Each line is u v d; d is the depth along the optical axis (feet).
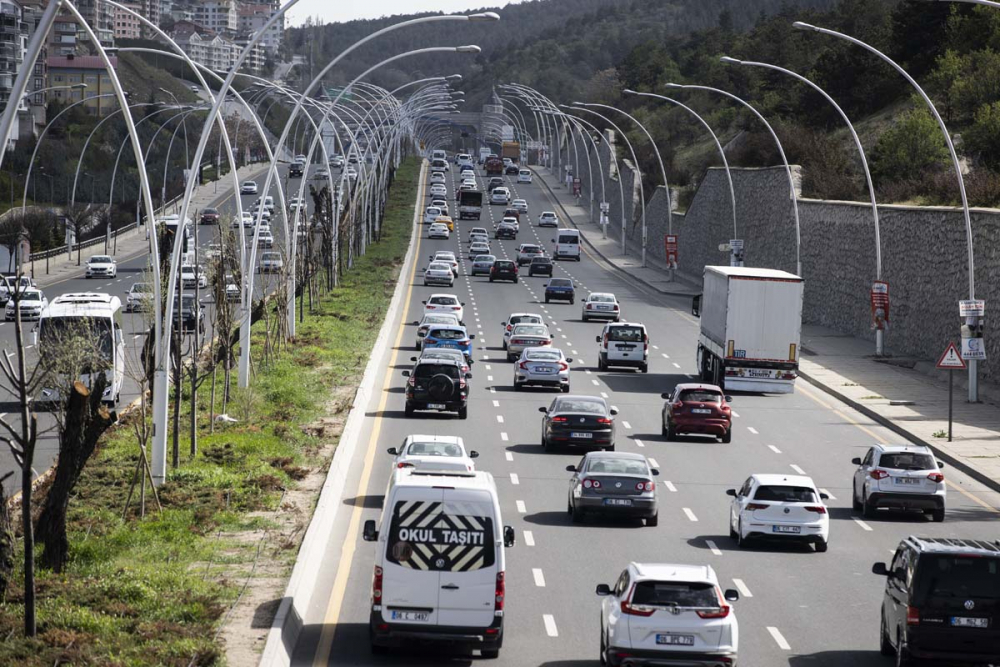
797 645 169.37
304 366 450.30
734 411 410.93
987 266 465.47
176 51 346.33
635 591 148.66
